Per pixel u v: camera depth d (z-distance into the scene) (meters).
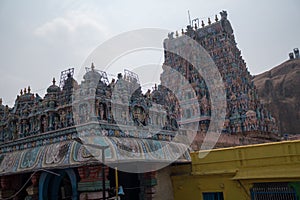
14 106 23.16
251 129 43.53
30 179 20.95
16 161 20.16
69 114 19.20
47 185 19.03
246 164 18.58
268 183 17.41
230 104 46.00
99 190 16.91
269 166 17.67
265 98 84.19
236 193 18.66
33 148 20.16
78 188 17.59
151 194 20.41
